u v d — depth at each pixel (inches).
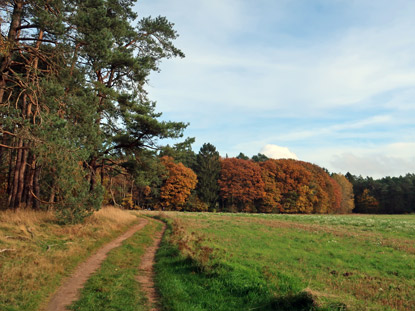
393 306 318.0
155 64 1012.5
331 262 569.3
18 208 669.9
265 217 1982.0
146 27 953.5
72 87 682.8
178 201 2726.4
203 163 3164.4
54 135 573.6
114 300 291.4
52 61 654.5
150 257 533.6
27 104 727.1
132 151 968.3
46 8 630.5
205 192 3009.4
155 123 821.2
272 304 264.8
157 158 1078.4
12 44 535.8
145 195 2792.8
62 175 631.2
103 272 397.4
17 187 719.1
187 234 757.9
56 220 676.1
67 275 375.6
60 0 604.1
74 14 671.1
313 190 3427.7
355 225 1427.2
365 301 318.7
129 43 971.3
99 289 321.1
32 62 657.0
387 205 4244.6
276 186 3292.3
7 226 518.9
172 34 962.1
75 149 639.8
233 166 3206.2
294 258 590.9
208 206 2970.0
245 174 3142.2
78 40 673.0
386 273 498.9
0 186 1129.4
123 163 1014.4
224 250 580.1
